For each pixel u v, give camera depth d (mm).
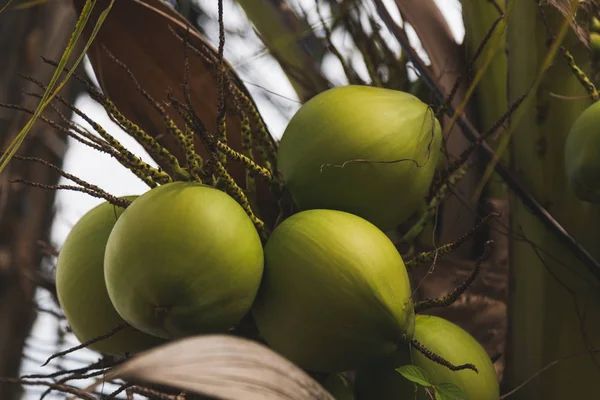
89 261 1943
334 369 1881
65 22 3107
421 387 1955
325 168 1945
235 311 1832
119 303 1828
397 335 1851
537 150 2230
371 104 1975
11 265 2793
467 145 2373
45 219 2928
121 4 2199
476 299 2375
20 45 3039
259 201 2053
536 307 2195
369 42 2498
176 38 2205
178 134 1924
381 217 1979
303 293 1838
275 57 2504
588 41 2227
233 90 2025
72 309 1948
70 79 2998
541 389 2158
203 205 1821
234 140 2191
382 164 1946
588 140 2031
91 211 1998
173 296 1797
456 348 1971
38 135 2965
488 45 2369
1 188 2891
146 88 2211
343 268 1835
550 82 2240
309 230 1867
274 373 1620
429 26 2398
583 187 2061
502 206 2410
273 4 2520
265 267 1871
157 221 1807
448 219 2402
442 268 2383
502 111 2361
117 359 1921
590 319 2170
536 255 2209
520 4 2279
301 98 2506
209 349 1583
